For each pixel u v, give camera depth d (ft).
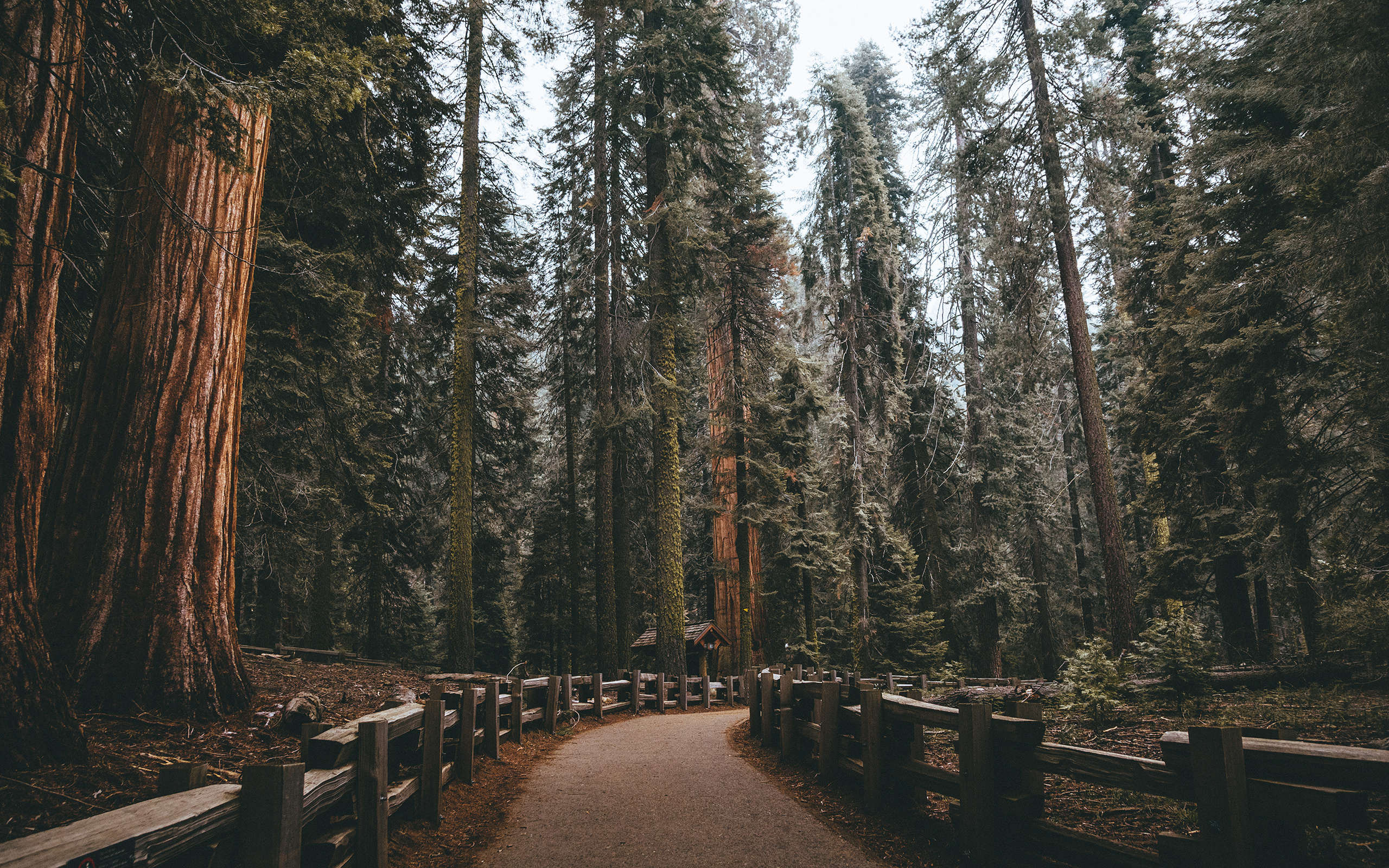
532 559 93.04
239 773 16.35
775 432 71.82
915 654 74.54
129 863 7.45
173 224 21.68
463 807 19.75
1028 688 37.40
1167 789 11.56
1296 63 32.83
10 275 14.97
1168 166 59.93
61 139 16.31
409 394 71.77
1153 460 79.77
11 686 14.14
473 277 55.52
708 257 61.62
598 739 33.78
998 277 60.23
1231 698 31.86
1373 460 36.55
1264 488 40.27
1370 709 25.71
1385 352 28.94
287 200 35.53
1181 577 59.52
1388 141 27.25
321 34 18.21
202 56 17.22
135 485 20.22
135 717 18.38
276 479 42.32
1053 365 58.85
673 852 16.53
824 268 79.30
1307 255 29.27
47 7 16.07
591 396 85.15
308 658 50.62
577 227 74.43
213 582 21.13
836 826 18.25
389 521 74.13
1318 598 52.06
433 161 50.42
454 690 23.31
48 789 13.37
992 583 78.95
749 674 38.09
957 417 84.33
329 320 34.86
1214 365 42.52
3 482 14.61
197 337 21.58
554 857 16.22
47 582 19.42
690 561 103.55
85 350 21.26
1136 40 66.95
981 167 55.42
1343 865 9.92
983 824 14.83
